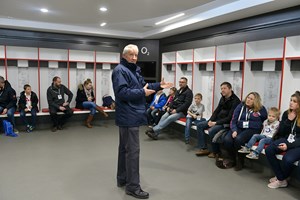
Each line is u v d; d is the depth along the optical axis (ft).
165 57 22.09
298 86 12.05
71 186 9.57
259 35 12.84
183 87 16.62
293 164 9.25
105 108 21.80
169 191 9.32
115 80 8.24
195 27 16.71
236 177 10.75
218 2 12.37
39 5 11.85
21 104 18.03
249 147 10.94
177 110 15.98
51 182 9.89
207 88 18.33
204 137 13.62
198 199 8.75
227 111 12.98
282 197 9.01
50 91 18.79
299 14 10.83
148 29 20.24
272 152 9.65
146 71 22.88
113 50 22.63
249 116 11.65
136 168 8.67
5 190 9.14
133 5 11.51
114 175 10.69
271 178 10.48
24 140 15.93
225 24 14.97
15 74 20.15
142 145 15.43
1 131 17.99
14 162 12.03
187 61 19.45
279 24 11.78
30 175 10.53
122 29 20.66
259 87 14.30
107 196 8.82
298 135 9.65
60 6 11.99
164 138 17.26
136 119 8.35
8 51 19.49
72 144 15.29
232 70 15.70
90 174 10.76
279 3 10.62
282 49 12.52
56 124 18.85
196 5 11.37
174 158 13.07
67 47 20.81
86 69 22.75
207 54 17.78
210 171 11.37
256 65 14.11
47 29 18.89
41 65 20.86
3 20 17.20
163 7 11.84
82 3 11.35
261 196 9.07
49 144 15.17
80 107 20.59
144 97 8.70
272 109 10.97
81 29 19.72
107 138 16.89
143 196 8.66
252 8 11.51
